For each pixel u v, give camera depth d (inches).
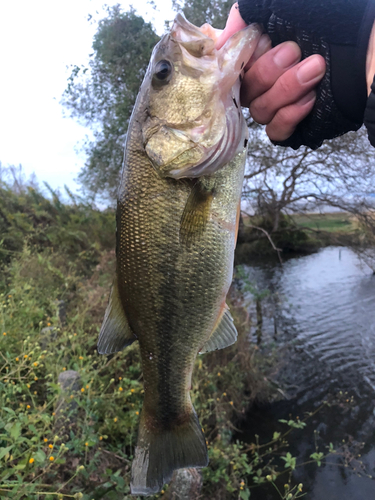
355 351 41.2
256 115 8.6
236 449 21.0
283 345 41.7
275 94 8.0
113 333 9.8
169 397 10.0
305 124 8.5
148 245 9.2
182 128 8.9
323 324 49.1
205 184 9.1
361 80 7.3
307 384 35.1
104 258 47.7
